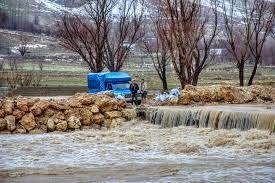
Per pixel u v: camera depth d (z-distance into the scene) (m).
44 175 20.94
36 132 36.94
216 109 35.56
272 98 45.56
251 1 79.00
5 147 29.14
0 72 80.50
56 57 151.12
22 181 19.81
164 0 52.88
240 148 26.61
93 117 39.44
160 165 22.62
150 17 68.75
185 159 24.14
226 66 116.31
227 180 18.91
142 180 19.36
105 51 60.16
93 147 28.75
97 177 20.27
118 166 22.72
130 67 114.31
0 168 22.70
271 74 106.00
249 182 18.52
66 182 19.45
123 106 40.91
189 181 18.89
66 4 80.38
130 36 66.06
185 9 51.69
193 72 55.91
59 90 60.84
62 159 25.05
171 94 44.22
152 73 102.69
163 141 29.86
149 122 39.38
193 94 42.88
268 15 64.56
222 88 44.03
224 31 70.12
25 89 59.44
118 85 46.78
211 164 22.44
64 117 38.66
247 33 62.03
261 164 22.12
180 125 35.97
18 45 180.88
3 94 56.34
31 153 27.02
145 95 45.19
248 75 100.62
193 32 51.75
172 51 52.03
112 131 35.66
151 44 76.00
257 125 30.86
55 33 96.31
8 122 36.78
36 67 125.12
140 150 27.38
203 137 30.84
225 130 31.91
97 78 47.66
